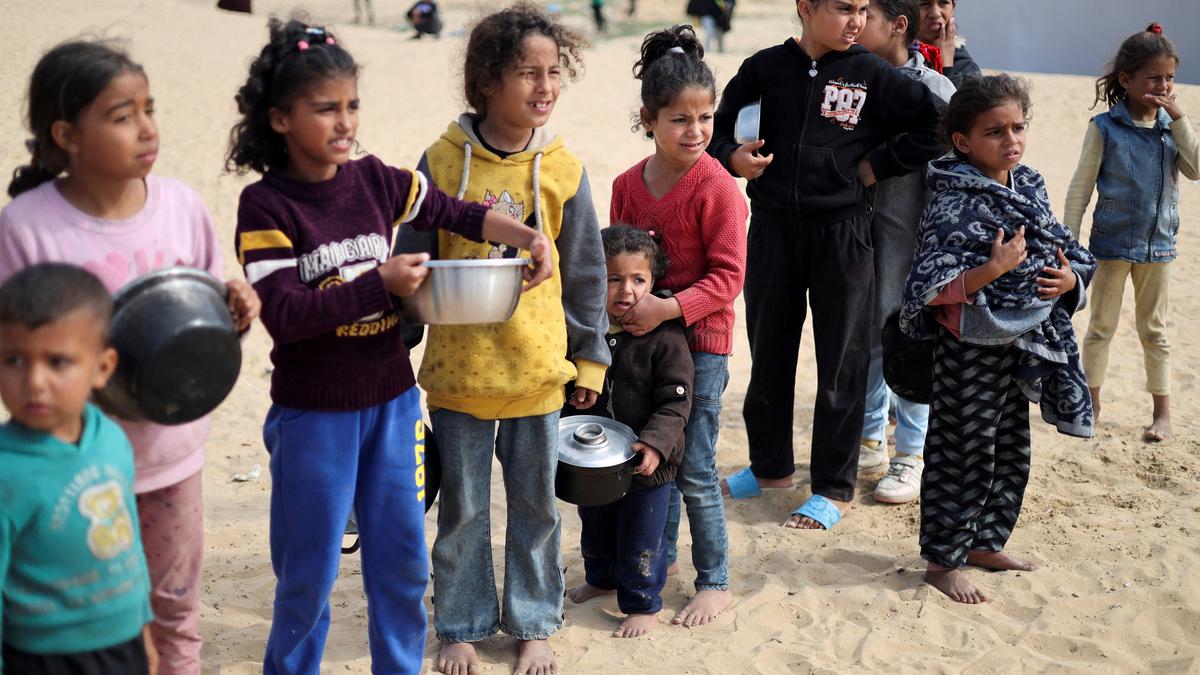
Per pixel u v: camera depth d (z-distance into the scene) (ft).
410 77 56.39
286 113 9.33
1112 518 15.57
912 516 16.02
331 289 9.36
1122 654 12.25
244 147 9.53
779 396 16.39
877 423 17.44
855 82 15.03
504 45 10.69
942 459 13.37
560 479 11.80
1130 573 13.85
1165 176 18.20
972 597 13.38
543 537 11.94
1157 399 18.79
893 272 16.40
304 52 9.23
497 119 11.09
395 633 10.82
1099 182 18.78
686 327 13.06
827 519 15.61
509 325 11.12
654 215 13.34
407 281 9.43
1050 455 18.02
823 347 15.51
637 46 74.02
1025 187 13.01
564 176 11.36
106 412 8.72
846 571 14.35
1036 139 48.39
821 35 14.84
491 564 12.17
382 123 46.03
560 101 52.54
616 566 13.53
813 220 15.20
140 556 8.07
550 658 12.03
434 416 11.65
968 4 68.69
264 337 25.26
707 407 13.23
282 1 93.97
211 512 16.65
